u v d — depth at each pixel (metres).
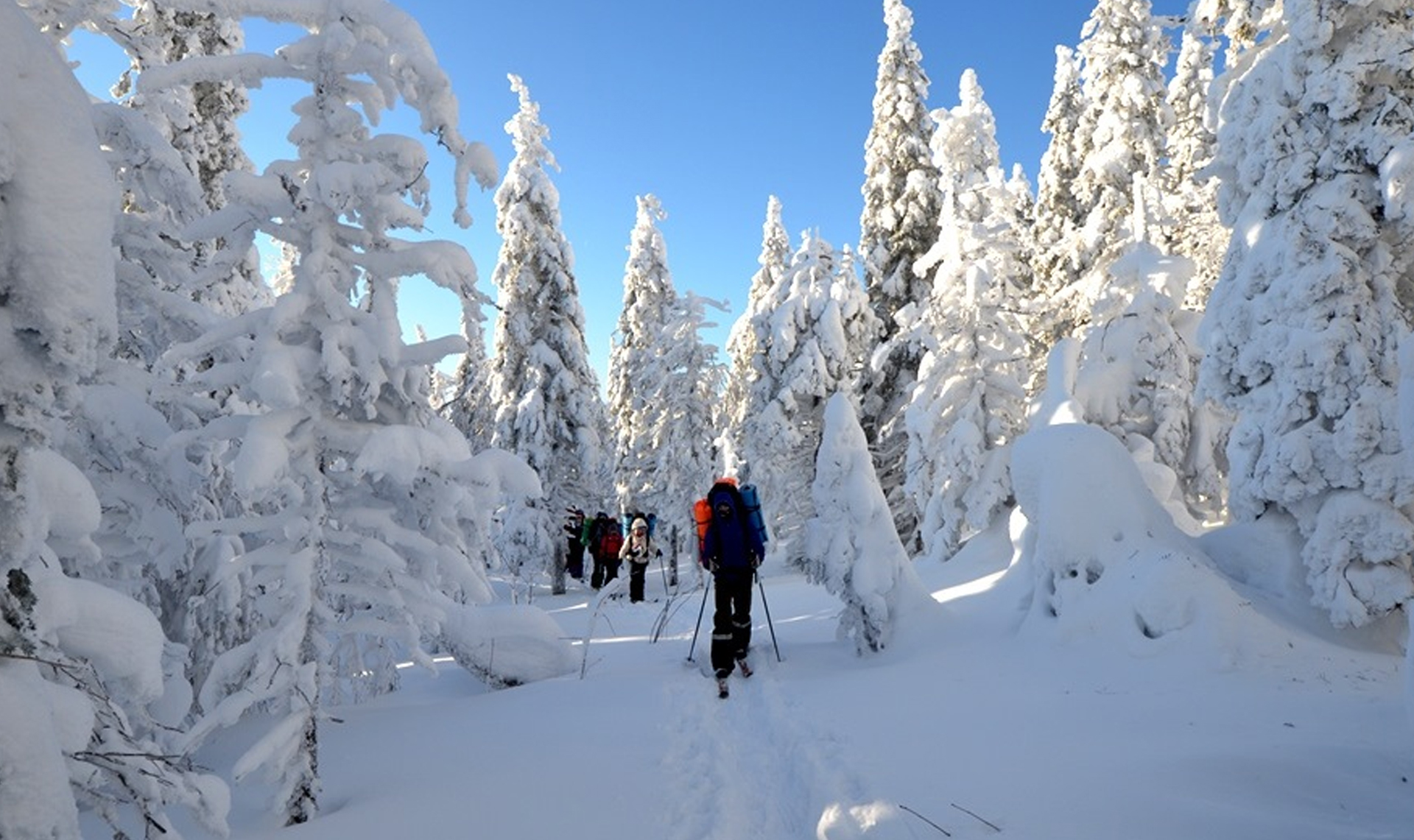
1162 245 13.99
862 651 6.40
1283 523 6.17
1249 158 6.57
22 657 1.70
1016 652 5.62
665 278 30.02
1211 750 3.41
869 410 19.02
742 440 26.34
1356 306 5.80
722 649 5.64
